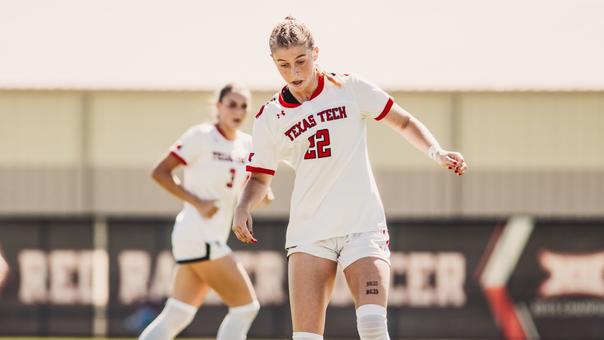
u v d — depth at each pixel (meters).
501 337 40.00
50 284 40.12
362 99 16.33
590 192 58.44
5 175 60.94
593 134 61.66
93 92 62.81
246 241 16.27
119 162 63.12
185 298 23.56
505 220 40.22
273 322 39.59
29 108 62.81
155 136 63.16
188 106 63.00
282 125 16.19
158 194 60.47
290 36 15.36
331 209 15.98
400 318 40.06
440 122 61.75
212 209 23.03
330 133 15.94
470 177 59.19
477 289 40.12
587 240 39.97
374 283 15.49
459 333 39.97
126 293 40.22
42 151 62.91
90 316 40.06
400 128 16.52
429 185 59.09
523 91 60.69
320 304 15.81
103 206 60.62
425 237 40.31
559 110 61.78
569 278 39.97
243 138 24.44
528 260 40.09
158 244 40.41
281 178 55.78
